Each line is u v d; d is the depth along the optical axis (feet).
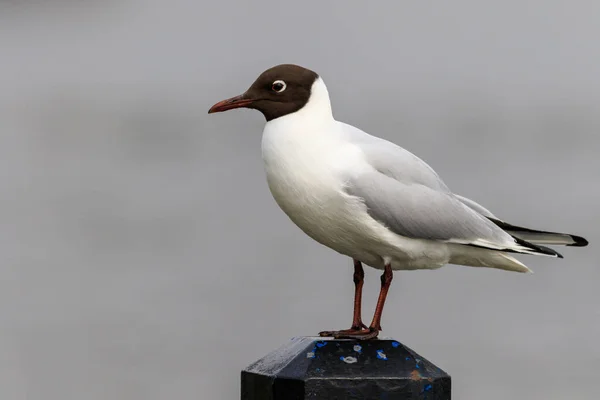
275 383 24.79
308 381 24.21
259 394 25.35
